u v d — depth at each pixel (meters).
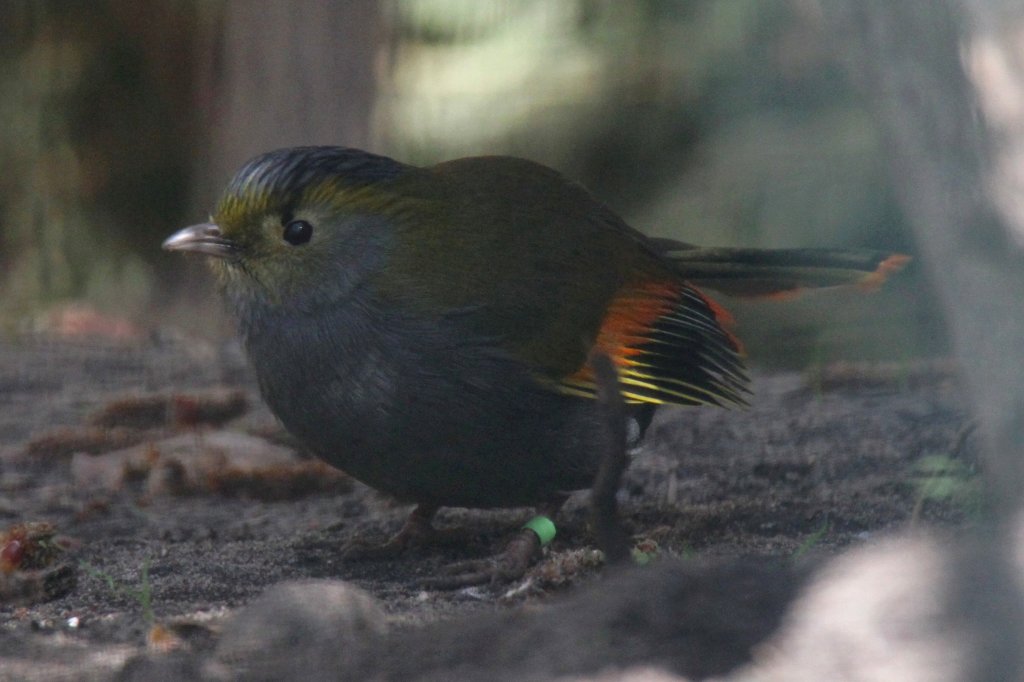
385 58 23.64
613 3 25.95
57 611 8.78
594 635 6.13
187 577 9.73
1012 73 6.71
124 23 29.31
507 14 25.95
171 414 14.98
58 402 16.09
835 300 19.17
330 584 7.24
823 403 15.15
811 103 24.66
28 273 28.02
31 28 29.00
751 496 11.77
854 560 6.03
